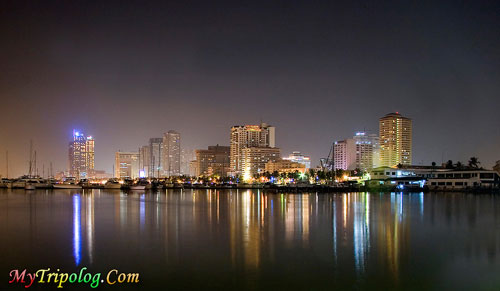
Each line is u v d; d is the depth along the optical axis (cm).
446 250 4553
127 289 3350
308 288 3338
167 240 5200
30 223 6888
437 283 3434
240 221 7044
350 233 5662
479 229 6019
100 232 5856
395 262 4056
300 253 4431
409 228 6119
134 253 4491
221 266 3947
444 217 7550
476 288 3325
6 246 4878
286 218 7462
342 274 3678
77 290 3359
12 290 3356
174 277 3647
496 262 4056
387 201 12200
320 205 10600
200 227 6309
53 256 4384
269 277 3612
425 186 18888
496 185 18425
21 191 19738
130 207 10131
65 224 6738
